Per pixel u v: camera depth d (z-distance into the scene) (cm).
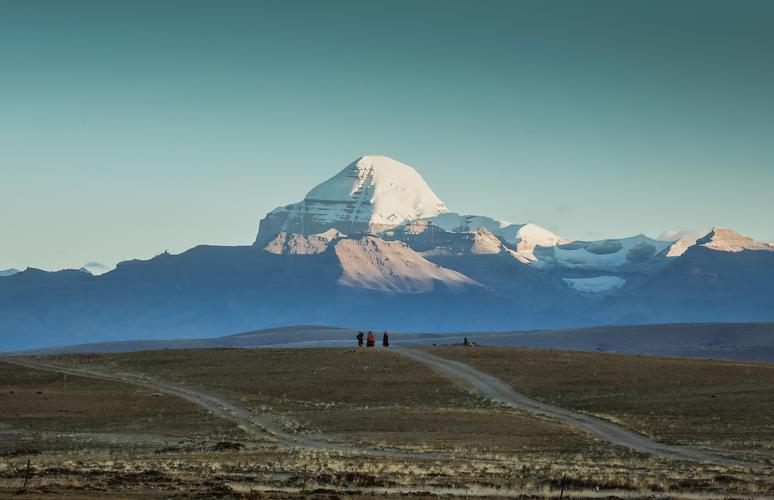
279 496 7762
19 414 15838
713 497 8381
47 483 8531
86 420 15462
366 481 9119
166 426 15025
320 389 18388
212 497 7638
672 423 14725
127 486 8506
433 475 9794
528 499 8025
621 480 9406
